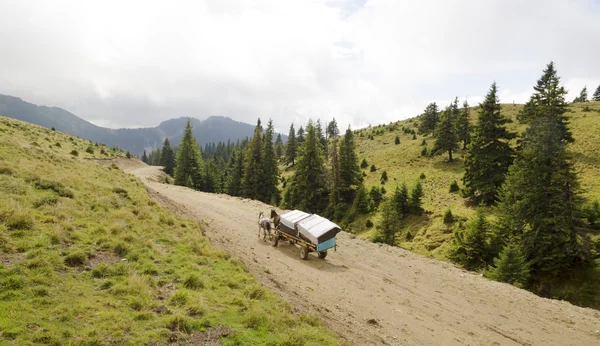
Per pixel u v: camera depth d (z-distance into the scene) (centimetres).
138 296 686
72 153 5681
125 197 1666
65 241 870
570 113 7725
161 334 573
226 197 3875
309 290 1215
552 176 2556
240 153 7438
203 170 8444
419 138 10075
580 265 2459
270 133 6781
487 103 4634
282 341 644
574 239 2433
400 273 1583
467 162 5034
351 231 4978
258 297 871
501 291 1390
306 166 5772
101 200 1382
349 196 6119
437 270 1670
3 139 1906
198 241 1305
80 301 612
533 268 2547
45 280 644
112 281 729
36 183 1273
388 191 6244
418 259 1867
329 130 11875
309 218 1781
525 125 7494
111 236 1002
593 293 2228
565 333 1038
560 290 2384
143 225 1270
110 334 534
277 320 741
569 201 2488
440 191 5584
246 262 1308
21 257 712
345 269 1564
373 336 896
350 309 1091
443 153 7800
